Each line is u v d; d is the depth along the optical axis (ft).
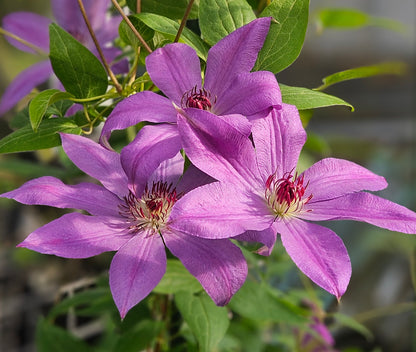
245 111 1.07
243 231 0.99
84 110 1.23
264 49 1.21
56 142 1.17
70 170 1.46
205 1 1.24
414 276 2.25
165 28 1.20
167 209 1.13
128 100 1.06
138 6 1.26
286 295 1.82
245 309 1.38
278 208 1.08
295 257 1.01
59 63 1.19
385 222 1.06
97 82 1.21
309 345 1.89
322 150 1.77
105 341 1.75
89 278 1.69
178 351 1.52
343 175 1.13
